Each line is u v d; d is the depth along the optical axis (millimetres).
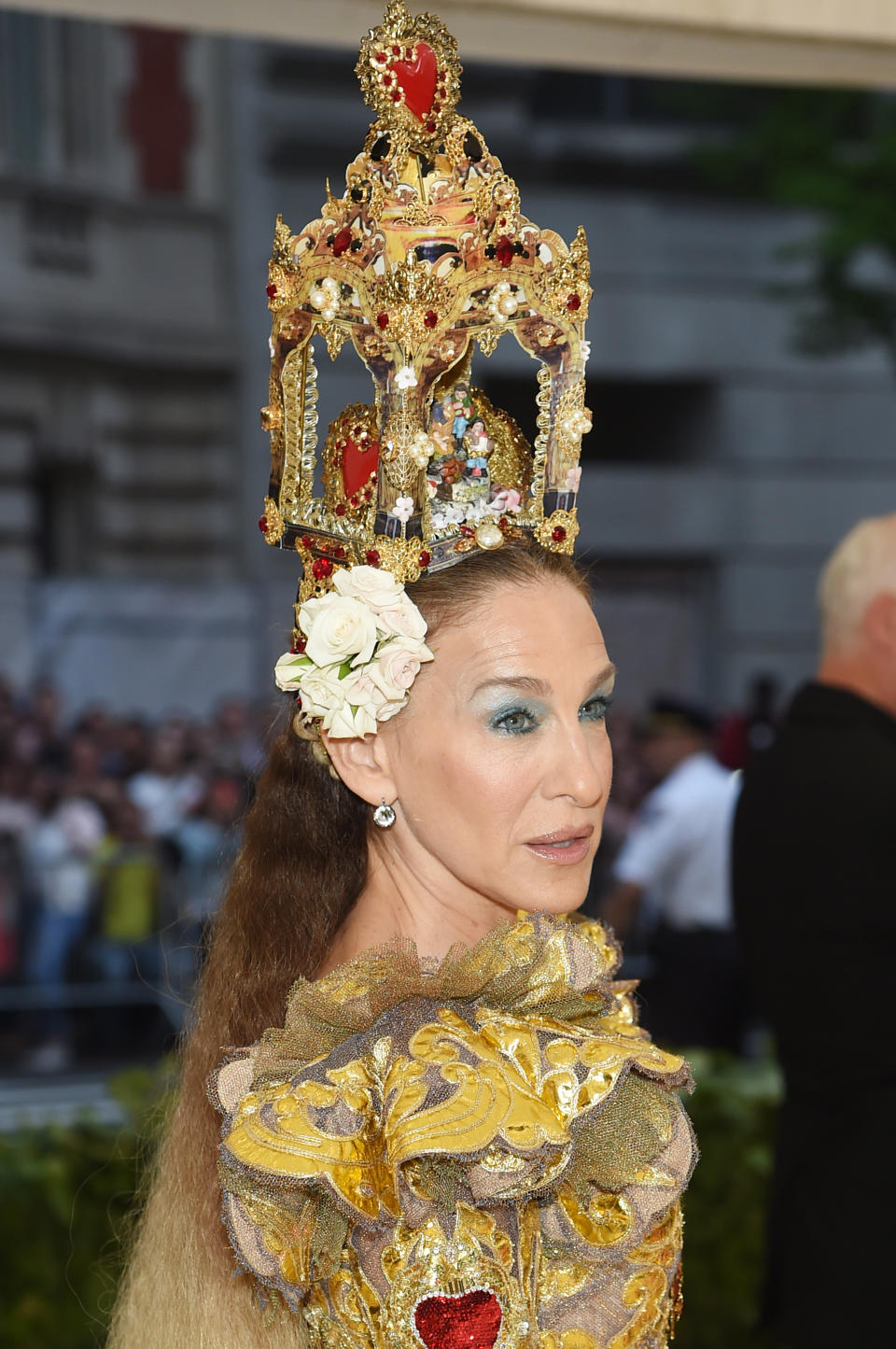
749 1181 4141
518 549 1484
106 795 8648
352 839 1646
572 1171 1334
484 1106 1259
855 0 2834
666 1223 1405
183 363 14188
